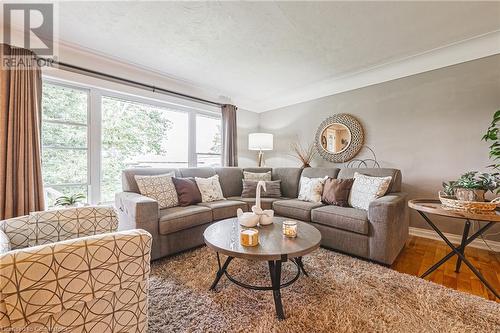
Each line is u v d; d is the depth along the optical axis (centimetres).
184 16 192
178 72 312
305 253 134
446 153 263
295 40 230
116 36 223
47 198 244
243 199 308
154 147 344
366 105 328
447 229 263
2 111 193
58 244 76
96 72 263
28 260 69
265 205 292
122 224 222
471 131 247
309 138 400
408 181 290
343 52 256
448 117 261
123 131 310
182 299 147
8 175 193
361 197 242
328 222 229
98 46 242
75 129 263
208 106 394
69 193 260
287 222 167
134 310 93
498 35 223
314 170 326
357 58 271
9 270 66
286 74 319
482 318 130
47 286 71
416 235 283
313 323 126
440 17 195
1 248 80
